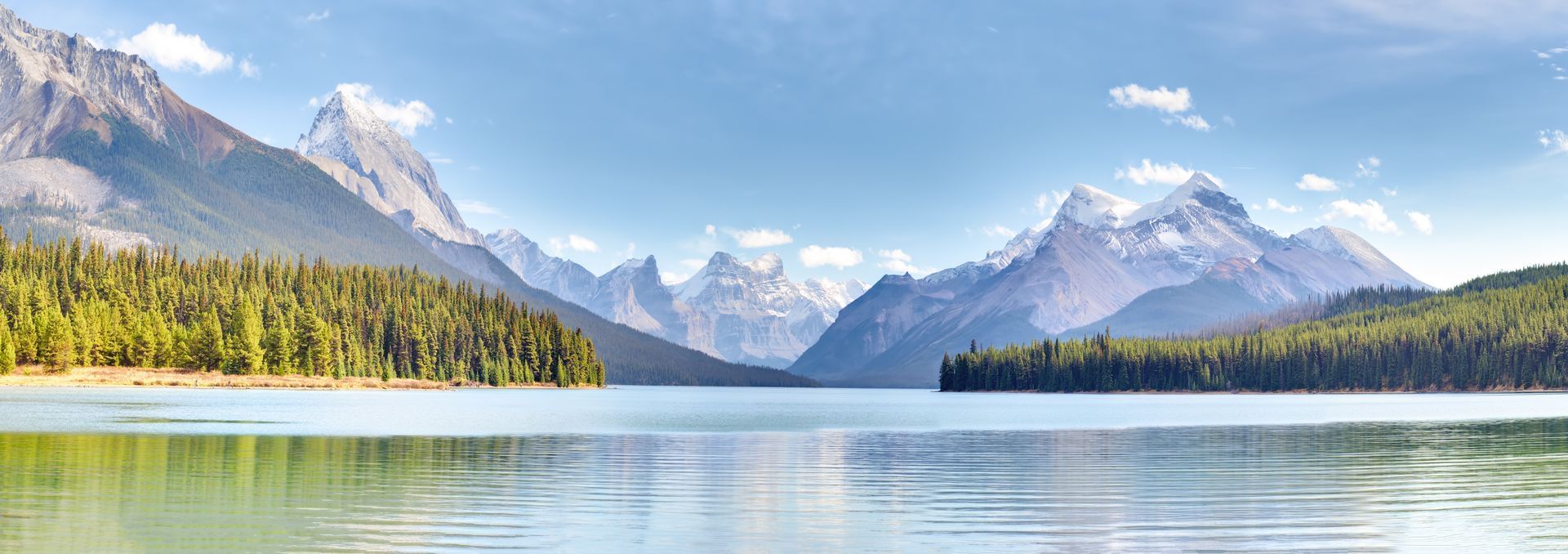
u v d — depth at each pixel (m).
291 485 52.78
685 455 72.56
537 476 58.25
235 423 98.25
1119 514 46.22
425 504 47.38
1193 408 184.12
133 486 51.53
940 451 77.31
